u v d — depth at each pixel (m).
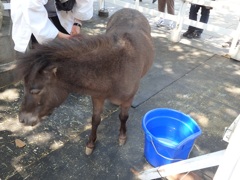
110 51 1.84
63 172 2.23
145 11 5.34
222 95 3.50
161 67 4.08
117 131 2.74
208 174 2.26
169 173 1.91
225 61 4.44
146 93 3.39
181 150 2.13
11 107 2.96
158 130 2.54
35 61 1.54
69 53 1.64
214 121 2.99
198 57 4.50
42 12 2.20
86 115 2.95
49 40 1.69
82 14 2.68
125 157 2.43
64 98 1.81
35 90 1.59
